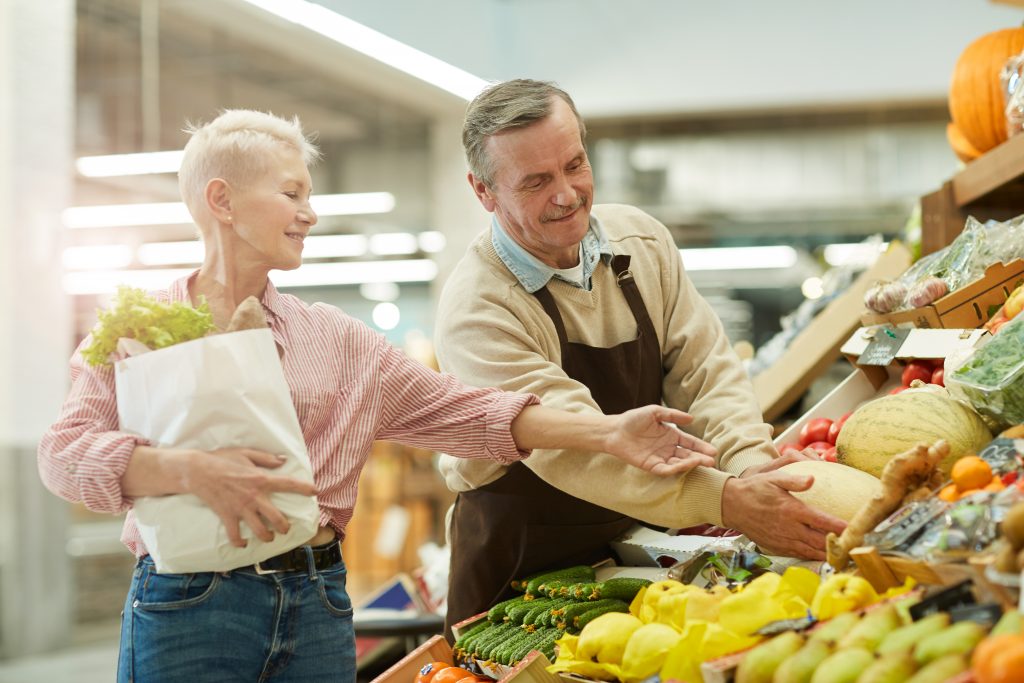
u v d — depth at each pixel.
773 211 12.03
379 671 3.94
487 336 2.20
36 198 7.63
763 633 1.47
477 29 10.27
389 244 14.09
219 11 9.52
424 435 2.15
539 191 2.09
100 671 7.20
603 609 1.97
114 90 10.41
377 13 9.07
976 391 1.84
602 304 2.32
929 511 1.51
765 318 13.98
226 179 1.98
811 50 10.48
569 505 2.28
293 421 1.84
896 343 2.41
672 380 2.41
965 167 2.95
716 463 2.16
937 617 1.30
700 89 10.70
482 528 2.35
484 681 1.99
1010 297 2.11
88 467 1.77
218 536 1.78
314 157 2.15
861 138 11.59
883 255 3.29
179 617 1.86
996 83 2.94
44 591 7.65
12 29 7.48
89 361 1.85
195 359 1.77
